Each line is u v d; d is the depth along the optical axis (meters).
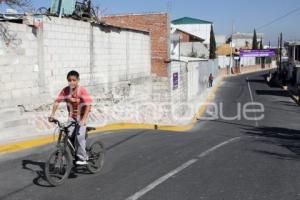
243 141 14.25
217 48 98.69
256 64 112.75
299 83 53.25
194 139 13.93
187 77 33.62
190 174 8.61
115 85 18.52
